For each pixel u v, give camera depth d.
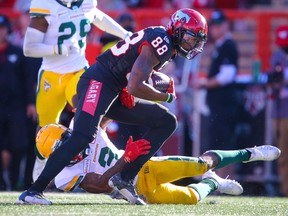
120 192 18.12
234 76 31.36
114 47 18.30
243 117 31.36
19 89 31.02
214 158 19.25
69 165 18.42
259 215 16.61
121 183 17.97
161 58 17.62
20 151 31.19
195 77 31.33
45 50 23.11
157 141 18.42
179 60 31.12
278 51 30.86
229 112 31.25
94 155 18.50
